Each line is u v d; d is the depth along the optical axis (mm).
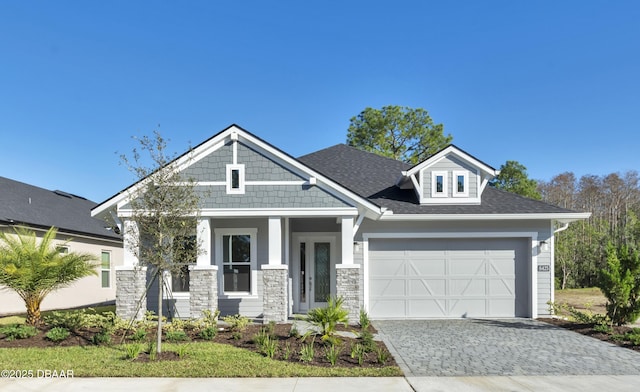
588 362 9383
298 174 14273
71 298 20812
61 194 26281
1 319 14523
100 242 23375
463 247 16078
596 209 57438
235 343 10680
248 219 15648
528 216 15430
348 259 14078
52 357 9289
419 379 8070
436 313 15914
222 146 14383
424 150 38656
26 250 12000
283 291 13711
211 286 13680
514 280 16000
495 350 10469
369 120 38344
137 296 13555
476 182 16422
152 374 8227
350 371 8453
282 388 7566
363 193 17594
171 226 10000
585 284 32062
